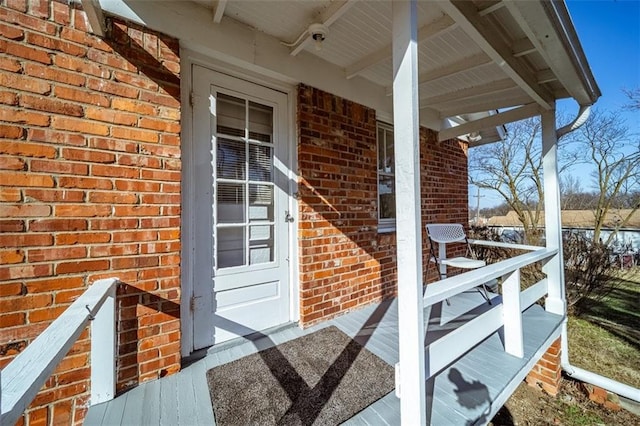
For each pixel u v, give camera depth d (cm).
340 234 283
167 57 181
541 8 153
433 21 203
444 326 256
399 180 135
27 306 139
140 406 152
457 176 457
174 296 181
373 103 311
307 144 257
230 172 226
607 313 421
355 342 227
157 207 175
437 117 411
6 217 136
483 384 173
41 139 144
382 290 326
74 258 151
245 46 214
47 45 146
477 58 245
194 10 191
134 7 168
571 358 317
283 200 253
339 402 158
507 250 487
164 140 178
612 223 745
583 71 227
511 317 209
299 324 257
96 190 157
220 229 222
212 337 215
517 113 321
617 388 256
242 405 155
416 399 130
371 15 201
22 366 69
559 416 242
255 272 237
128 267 166
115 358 161
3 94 136
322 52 252
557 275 289
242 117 233
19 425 139
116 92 163
